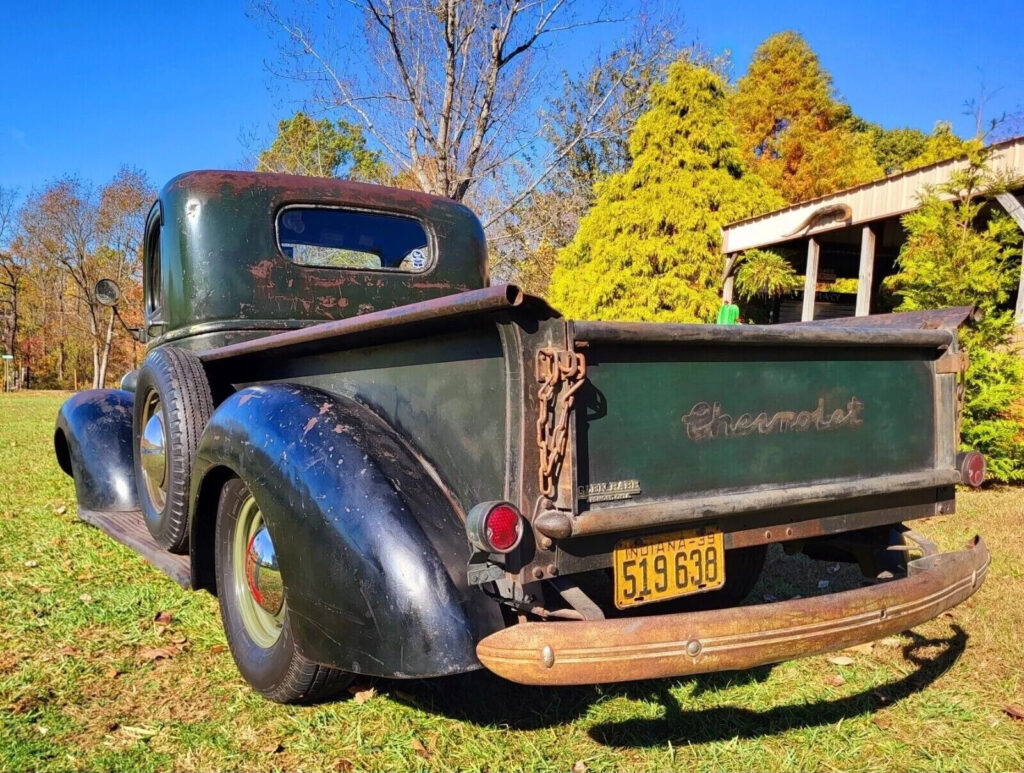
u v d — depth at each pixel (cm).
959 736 240
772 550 446
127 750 222
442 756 222
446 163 1158
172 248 370
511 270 1998
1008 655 298
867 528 277
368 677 259
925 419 264
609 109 1462
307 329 238
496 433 189
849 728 245
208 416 318
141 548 344
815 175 2384
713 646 177
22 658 281
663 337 193
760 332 213
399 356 225
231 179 367
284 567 212
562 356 176
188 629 310
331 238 390
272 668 238
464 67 1158
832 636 192
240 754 221
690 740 236
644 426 197
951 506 273
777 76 2511
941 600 220
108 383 4178
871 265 996
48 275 4028
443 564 192
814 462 233
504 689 264
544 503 179
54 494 570
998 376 670
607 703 258
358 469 206
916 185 900
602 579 350
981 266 672
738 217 1313
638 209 1344
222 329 358
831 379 238
